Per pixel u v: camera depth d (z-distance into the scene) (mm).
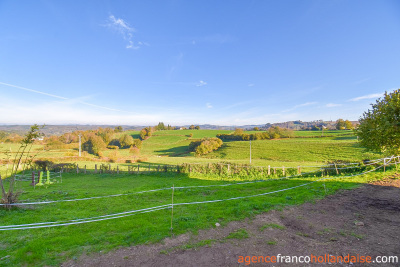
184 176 21000
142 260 4867
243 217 7559
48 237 6082
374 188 11172
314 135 77438
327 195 10250
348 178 13984
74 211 8820
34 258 4996
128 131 117812
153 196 11523
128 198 11102
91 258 4977
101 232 6387
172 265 4656
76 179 22938
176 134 104812
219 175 20672
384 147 11320
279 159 47750
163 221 7238
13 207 8953
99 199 10852
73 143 74062
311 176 16641
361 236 5926
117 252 5238
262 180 16141
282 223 7059
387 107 9922
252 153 57281
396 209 8016
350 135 67312
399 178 12914
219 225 6852
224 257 4965
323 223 6957
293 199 9695
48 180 19203
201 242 5699
